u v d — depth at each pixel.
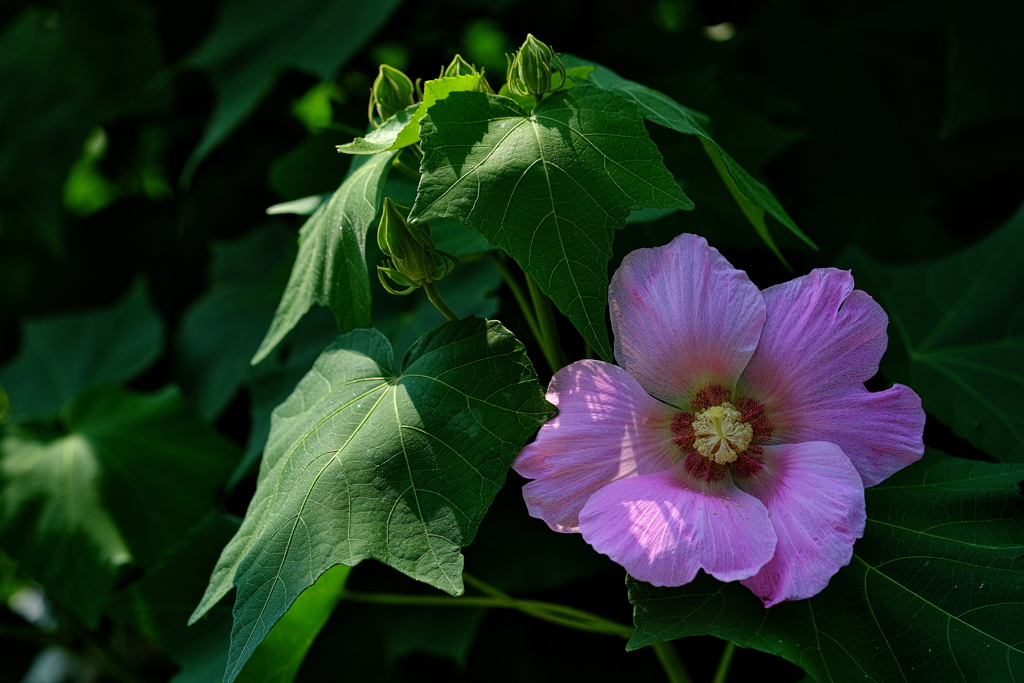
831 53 0.88
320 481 0.56
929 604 0.55
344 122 0.76
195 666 0.67
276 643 0.61
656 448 0.56
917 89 0.86
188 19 1.07
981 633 0.54
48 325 1.08
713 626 0.54
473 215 0.54
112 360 1.01
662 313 0.55
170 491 0.80
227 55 0.92
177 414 0.82
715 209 0.70
